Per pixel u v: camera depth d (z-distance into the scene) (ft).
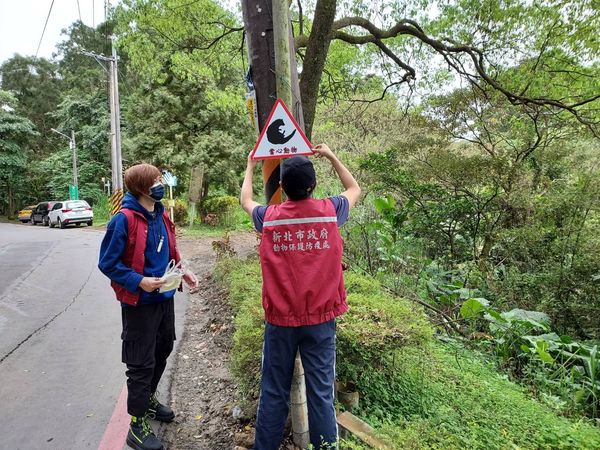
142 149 60.59
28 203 131.95
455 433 9.67
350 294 13.58
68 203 77.92
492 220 28.89
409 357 11.83
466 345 18.90
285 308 7.49
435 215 28.09
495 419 10.67
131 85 92.07
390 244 25.95
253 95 9.28
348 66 31.99
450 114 31.24
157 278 8.77
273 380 7.88
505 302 22.75
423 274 25.82
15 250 42.14
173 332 10.17
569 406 14.20
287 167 7.56
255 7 8.99
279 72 8.59
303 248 7.53
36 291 25.12
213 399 12.18
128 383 9.19
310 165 7.66
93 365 14.47
